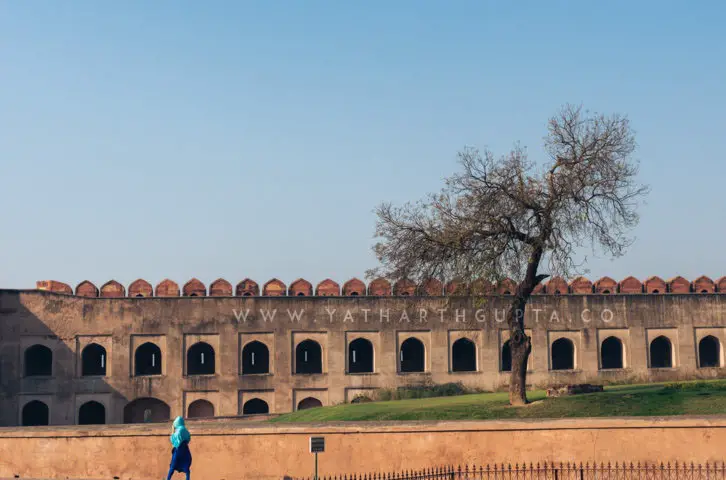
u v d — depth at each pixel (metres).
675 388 28.42
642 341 43.81
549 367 43.12
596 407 24.86
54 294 41.47
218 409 41.72
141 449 21.72
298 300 42.75
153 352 44.66
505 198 27.31
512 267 27.22
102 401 41.19
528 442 20.53
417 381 42.59
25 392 40.69
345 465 20.91
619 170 27.22
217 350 42.16
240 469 21.17
